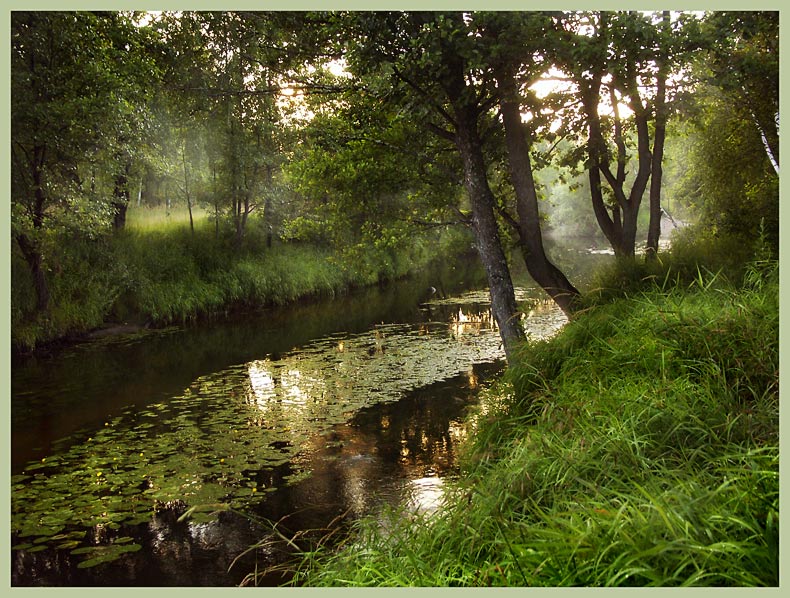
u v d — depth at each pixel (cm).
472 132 906
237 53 1004
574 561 284
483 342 1296
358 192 1046
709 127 1223
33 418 850
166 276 1755
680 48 725
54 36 1132
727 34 738
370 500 584
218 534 536
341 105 1091
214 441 754
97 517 569
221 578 470
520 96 845
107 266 1593
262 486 628
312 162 1073
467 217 1012
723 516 280
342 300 2072
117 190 1788
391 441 739
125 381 1045
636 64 740
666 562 265
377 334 1429
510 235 1077
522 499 388
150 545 522
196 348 1330
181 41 1116
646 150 1003
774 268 630
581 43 695
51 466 684
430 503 555
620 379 515
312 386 993
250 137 1780
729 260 862
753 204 1073
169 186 2136
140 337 1455
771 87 921
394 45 777
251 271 1958
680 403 442
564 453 406
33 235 1262
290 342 1370
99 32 1245
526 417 567
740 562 259
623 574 268
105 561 496
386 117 1019
